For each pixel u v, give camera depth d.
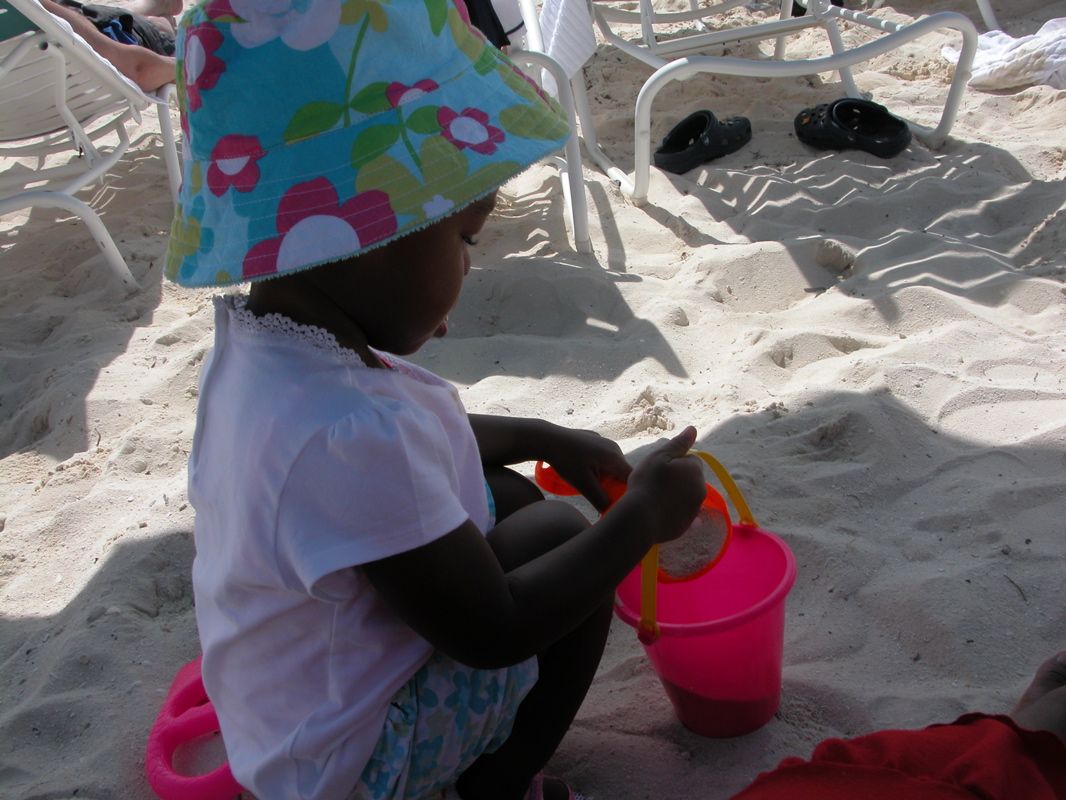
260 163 0.88
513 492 1.29
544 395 2.25
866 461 1.88
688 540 1.28
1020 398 2.00
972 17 4.93
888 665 1.41
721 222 3.18
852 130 3.57
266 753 1.00
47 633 1.66
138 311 2.86
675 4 5.63
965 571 1.53
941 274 2.59
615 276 2.79
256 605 0.97
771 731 1.31
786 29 3.71
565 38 3.21
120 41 3.30
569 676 1.13
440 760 1.04
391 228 0.87
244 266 0.87
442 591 0.91
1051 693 1.20
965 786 0.95
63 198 2.83
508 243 3.11
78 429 2.28
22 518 2.00
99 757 1.36
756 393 2.18
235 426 0.94
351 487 0.88
